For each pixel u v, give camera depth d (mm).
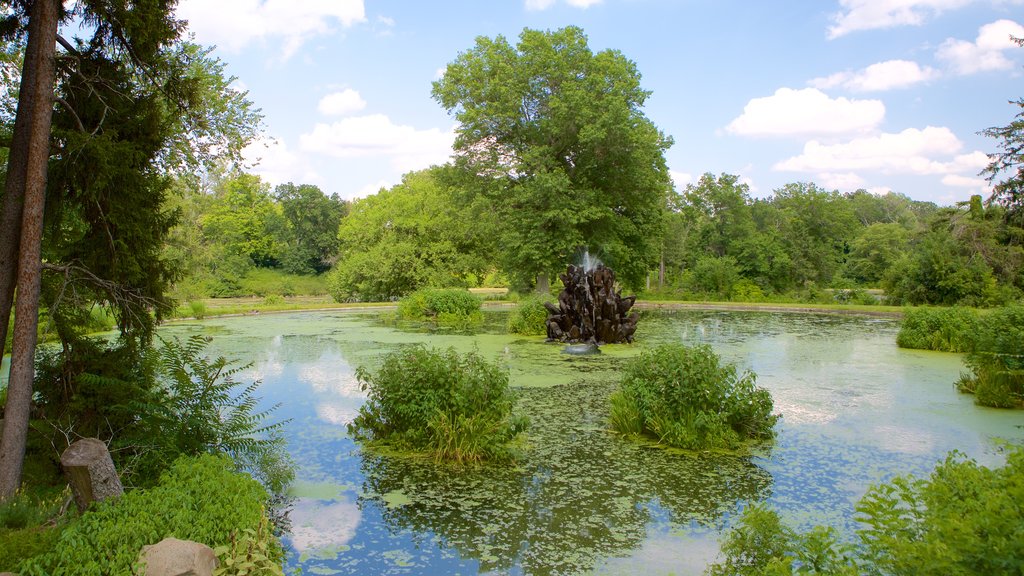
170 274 7379
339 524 5512
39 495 5504
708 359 8227
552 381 12055
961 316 17281
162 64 7250
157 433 5973
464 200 34312
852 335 20922
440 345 17422
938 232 33906
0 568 3371
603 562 4766
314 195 71188
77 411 6547
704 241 55750
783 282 47094
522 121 32625
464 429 7332
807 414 9539
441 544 5105
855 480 6582
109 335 17766
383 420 8258
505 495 6180
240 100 13516
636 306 37969
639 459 7289
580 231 31719
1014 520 2508
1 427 5617
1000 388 10305
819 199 54000
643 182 32406
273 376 12641
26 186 5656
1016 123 18359
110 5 6500
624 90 32000
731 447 7727
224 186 35188
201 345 6926
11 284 5996
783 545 3551
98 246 6691
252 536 3807
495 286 64188
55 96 6062
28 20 6770
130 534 3539
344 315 28953
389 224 46469
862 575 3242
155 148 7312
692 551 4938
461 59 33250
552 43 32438
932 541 2639
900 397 10812
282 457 7176
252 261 65375
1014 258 31562
